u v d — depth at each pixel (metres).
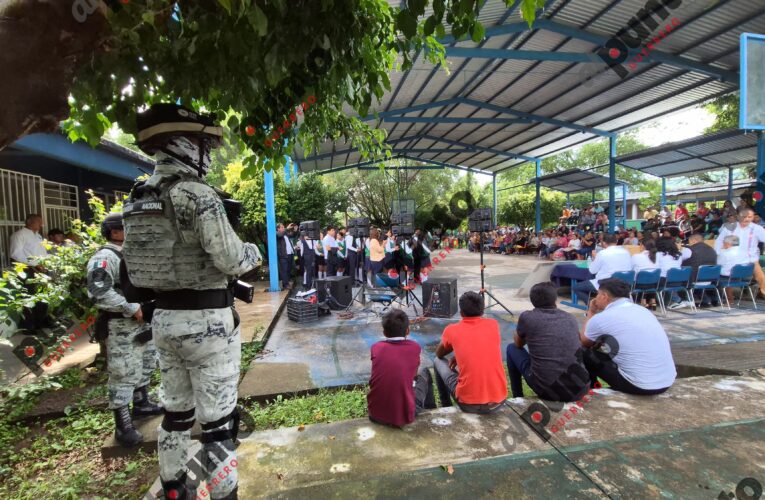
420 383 3.02
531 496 1.96
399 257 9.02
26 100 1.08
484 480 2.10
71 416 3.44
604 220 16.67
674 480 2.05
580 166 37.66
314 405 3.51
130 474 2.66
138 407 3.30
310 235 9.61
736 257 6.69
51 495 2.46
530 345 3.00
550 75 11.84
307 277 9.81
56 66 1.13
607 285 3.19
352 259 10.70
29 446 3.08
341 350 5.00
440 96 14.33
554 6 8.30
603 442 2.41
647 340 2.99
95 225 4.32
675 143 11.38
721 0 7.04
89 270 2.75
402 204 24.62
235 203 1.76
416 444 2.46
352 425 2.71
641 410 2.79
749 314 6.36
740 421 2.62
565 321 2.95
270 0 1.50
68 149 5.86
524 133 17.97
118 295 2.73
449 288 6.67
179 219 1.58
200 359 1.66
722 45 8.54
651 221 12.47
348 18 1.81
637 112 13.30
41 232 6.29
